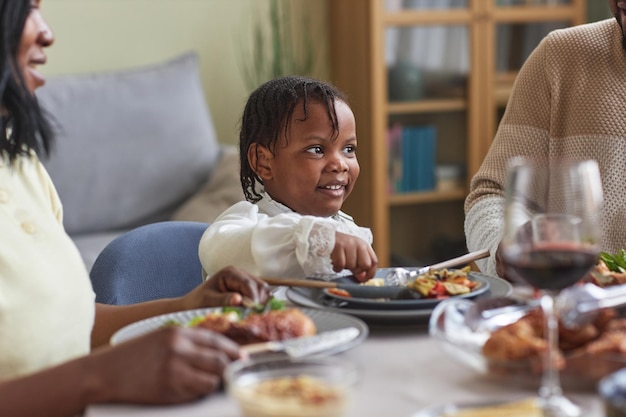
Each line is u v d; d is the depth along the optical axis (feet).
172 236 6.11
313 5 13.74
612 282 4.32
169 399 3.14
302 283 4.36
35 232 4.10
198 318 3.74
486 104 13.38
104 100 11.76
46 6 12.61
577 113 6.52
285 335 3.55
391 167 13.12
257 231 4.79
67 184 11.39
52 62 12.75
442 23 13.01
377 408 3.05
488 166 6.68
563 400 2.96
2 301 3.81
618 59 6.49
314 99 5.83
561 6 13.48
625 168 6.35
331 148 5.87
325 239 4.55
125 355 3.24
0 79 3.89
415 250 13.47
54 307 3.98
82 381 3.23
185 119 12.14
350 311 3.98
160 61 13.25
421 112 13.15
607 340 3.23
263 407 2.68
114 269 5.74
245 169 6.30
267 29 13.69
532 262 3.16
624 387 2.80
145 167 11.82
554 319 3.29
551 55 6.70
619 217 6.31
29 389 3.28
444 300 4.08
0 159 4.21
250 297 4.16
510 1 13.29
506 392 3.19
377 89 12.83
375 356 3.63
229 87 13.61
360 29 12.93
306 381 2.83
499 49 13.34
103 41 12.95
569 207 3.17
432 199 13.39
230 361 3.27
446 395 3.16
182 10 13.26
